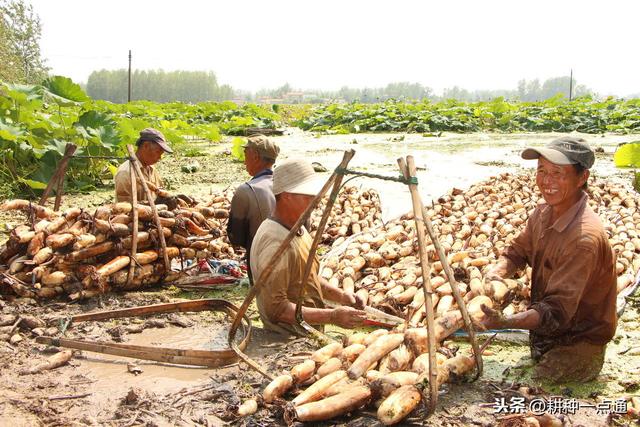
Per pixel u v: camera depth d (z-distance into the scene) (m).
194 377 3.85
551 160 3.51
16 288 4.85
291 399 3.51
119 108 17.86
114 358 4.12
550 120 26.00
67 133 10.25
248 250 5.14
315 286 4.36
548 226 3.79
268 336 4.45
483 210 7.86
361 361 3.51
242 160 13.89
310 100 164.00
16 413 3.33
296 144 19.45
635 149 8.73
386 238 6.54
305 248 4.23
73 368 3.95
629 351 4.30
